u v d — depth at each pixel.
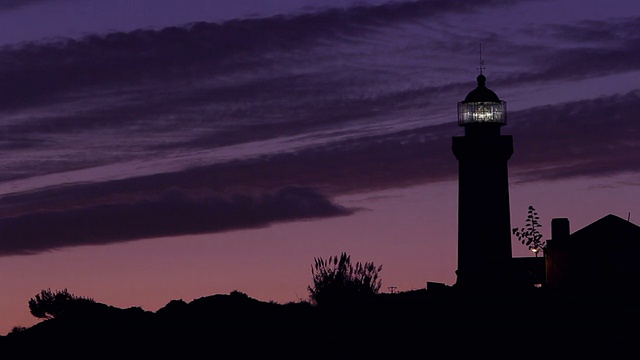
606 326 189.12
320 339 197.50
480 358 181.62
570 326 190.38
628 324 189.25
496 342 186.75
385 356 186.62
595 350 180.75
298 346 195.88
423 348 187.50
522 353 181.88
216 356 196.88
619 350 180.12
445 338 190.38
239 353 196.75
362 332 197.88
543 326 191.25
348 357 188.25
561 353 180.88
